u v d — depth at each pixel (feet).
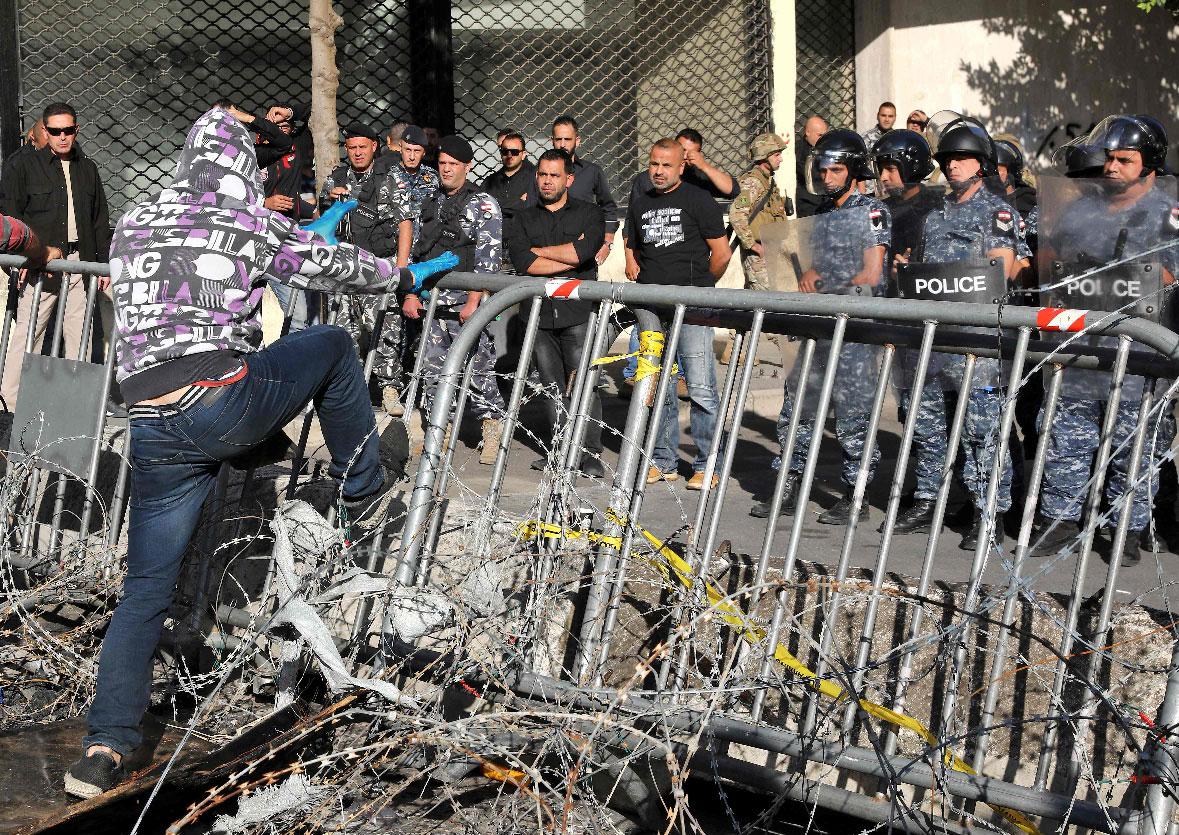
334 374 13.17
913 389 11.29
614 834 11.81
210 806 10.73
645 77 39.06
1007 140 21.94
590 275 23.09
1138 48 44.50
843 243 18.02
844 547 11.74
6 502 16.63
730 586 13.16
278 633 13.60
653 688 12.67
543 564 12.88
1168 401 10.35
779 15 38.78
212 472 12.35
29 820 11.10
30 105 32.04
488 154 37.83
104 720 11.78
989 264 16.94
